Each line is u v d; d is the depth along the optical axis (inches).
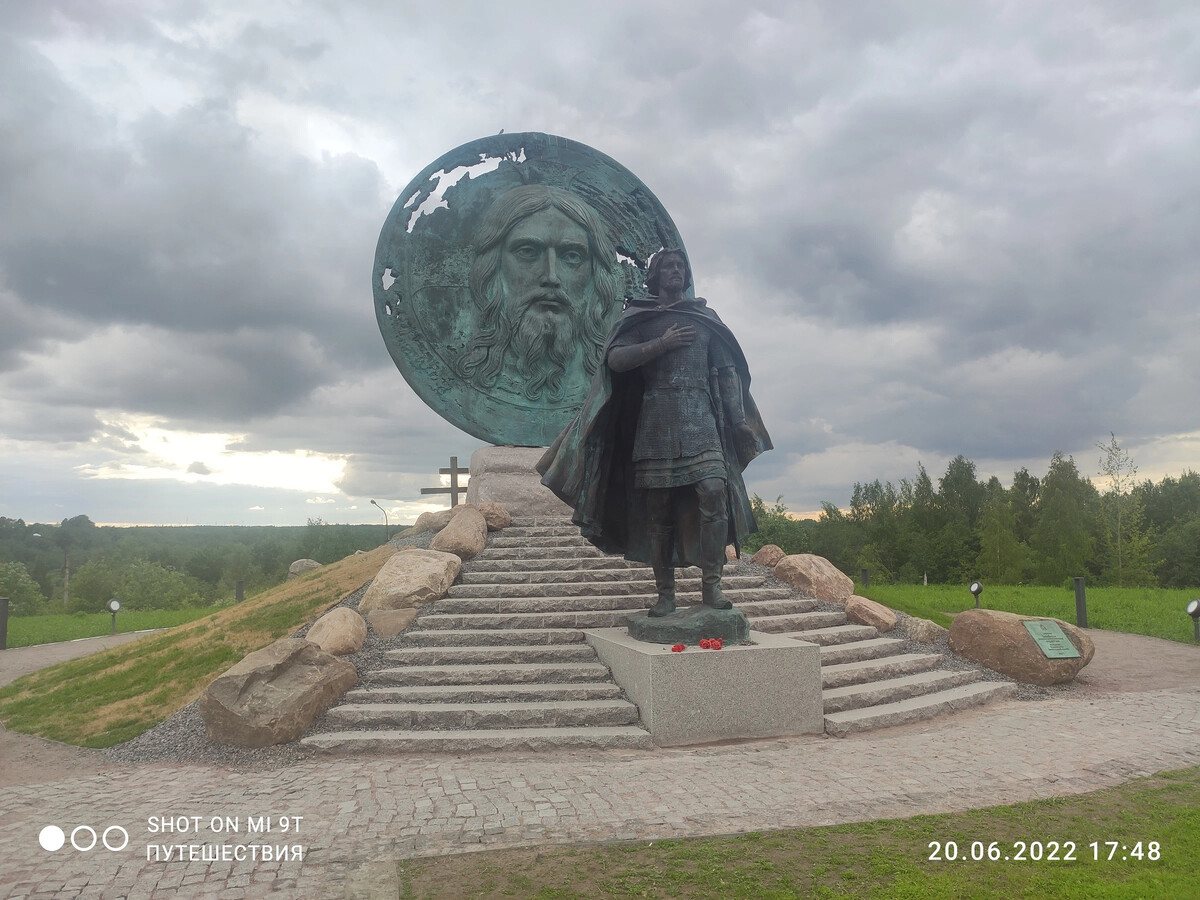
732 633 337.1
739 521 364.2
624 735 302.0
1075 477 2057.1
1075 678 437.4
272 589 597.3
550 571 482.9
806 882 165.6
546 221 707.4
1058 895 157.9
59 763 315.3
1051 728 319.6
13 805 248.2
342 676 339.9
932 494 2495.1
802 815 210.1
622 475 389.7
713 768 263.4
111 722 360.2
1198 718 334.3
